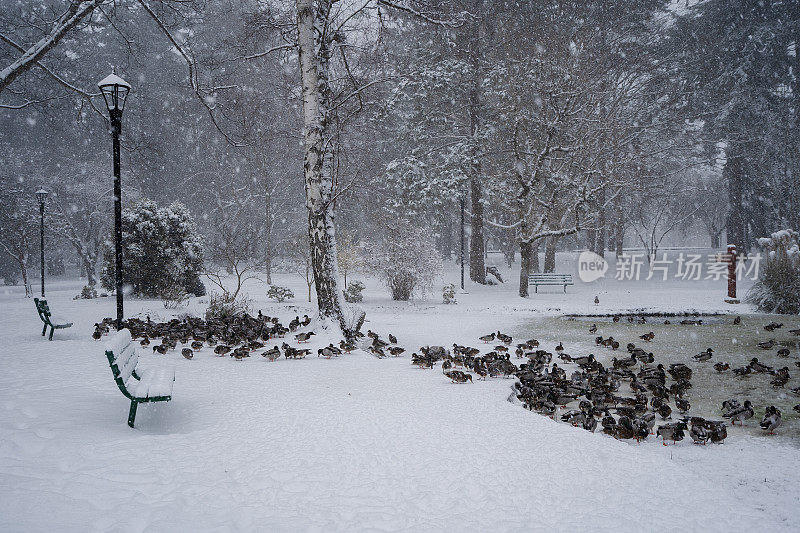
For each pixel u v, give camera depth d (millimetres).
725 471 6535
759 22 42219
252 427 6527
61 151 54500
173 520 3670
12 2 41375
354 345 13828
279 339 15266
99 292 32094
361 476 4969
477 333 17750
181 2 20938
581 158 30672
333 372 10789
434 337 17000
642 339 16359
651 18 41875
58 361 10344
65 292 36562
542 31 34719
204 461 5109
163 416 6891
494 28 36625
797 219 40156
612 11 38562
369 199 39219
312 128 16422
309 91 16453
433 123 38406
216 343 13250
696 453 7285
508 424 6945
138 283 27609
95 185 48094
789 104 41781
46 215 45438
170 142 54000
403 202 36938
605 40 38594
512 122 34062
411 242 28703
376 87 21812
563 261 51688
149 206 28500
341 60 19969
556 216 35812
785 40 41219
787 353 13500
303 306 25453
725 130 41562
